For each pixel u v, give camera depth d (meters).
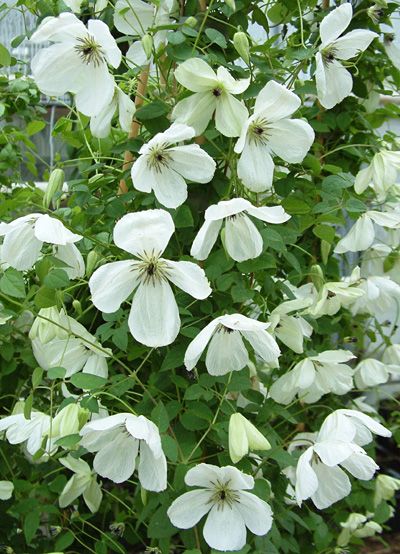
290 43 0.56
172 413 0.48
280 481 0.54
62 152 0.93
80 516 0.56
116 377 0.48
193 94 0.46
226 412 0.47
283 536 0.59
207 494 0.43
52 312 0.48
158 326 0.41
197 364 0.52
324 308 0.58
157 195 0.43
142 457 0.41
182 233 0.51
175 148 0.42
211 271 0.48
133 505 0.59
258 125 0.45
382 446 1.12
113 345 0.54
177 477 0.45
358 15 0.66
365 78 0.68
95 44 0.44
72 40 0.43
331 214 0.55
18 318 0.56
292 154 0.46
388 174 0.56
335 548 0.68
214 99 0.45
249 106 0.51
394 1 0.71
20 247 0.43
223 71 0.43
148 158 0.43
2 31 0.86
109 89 0.44
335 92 0.52
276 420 0.70
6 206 0.56
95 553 0.53
